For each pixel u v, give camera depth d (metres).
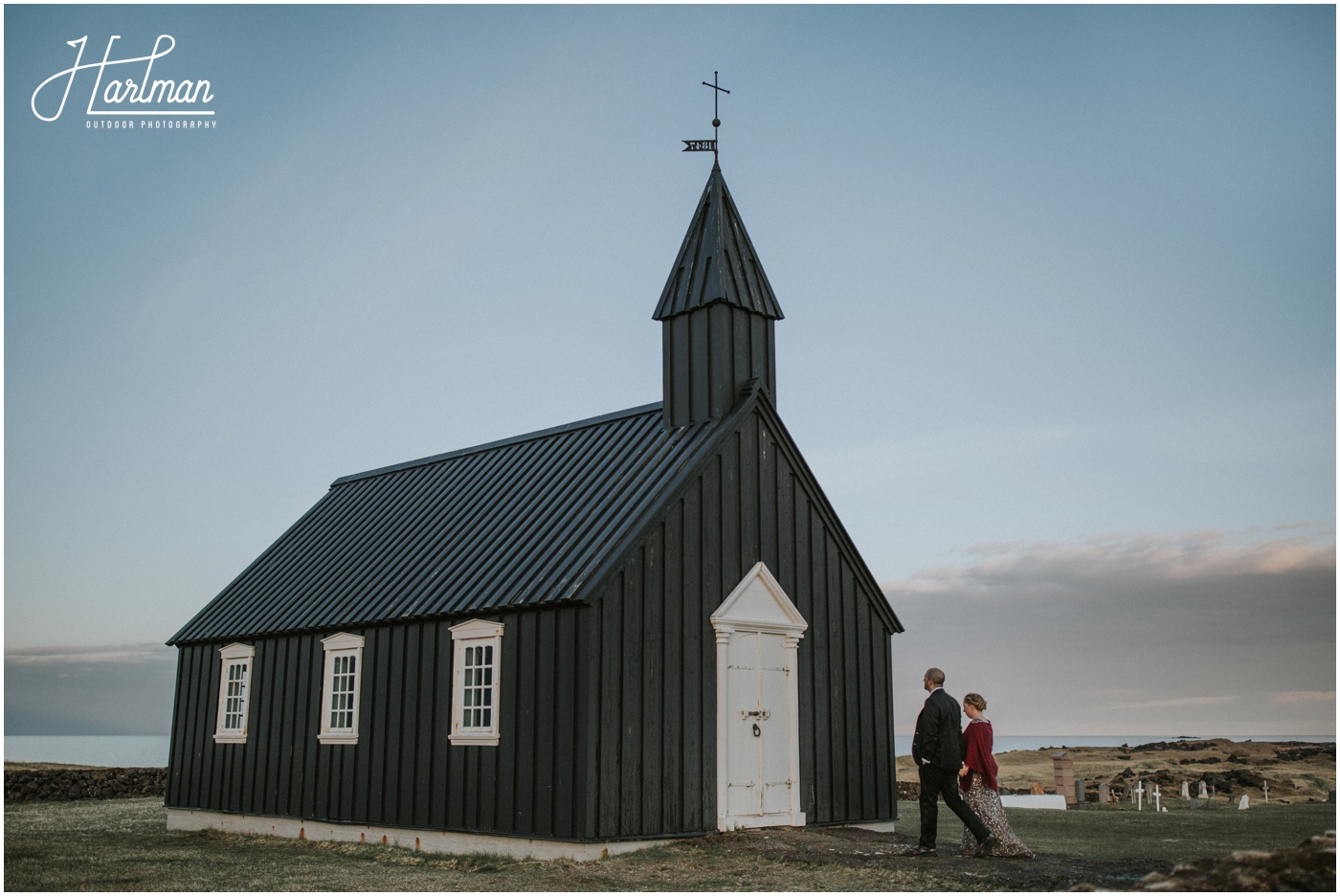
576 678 14.41
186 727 22.33
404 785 16.92
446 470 22.53
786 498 17.91
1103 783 24.78
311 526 24.14
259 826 19.72
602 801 14.11
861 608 18.77
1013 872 11.61
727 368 17.81
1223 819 19.34
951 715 12.94
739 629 16.42
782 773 16.58
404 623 17.66
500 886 12.32
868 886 11.36
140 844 18.22
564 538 16.41
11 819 23.00
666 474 16.56
